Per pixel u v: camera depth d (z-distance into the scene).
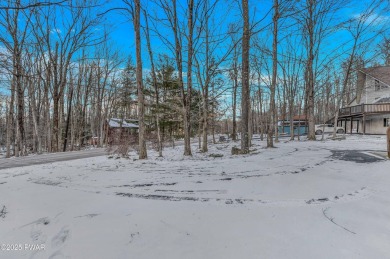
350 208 4.20
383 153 10.67
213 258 2.87
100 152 18.39
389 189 5.21
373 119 31.05
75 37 22.56
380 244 3.13
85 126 38.50
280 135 38.91
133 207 4.27
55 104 22.05
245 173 6.82
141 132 11.52
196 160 10.52
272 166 7.80
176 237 3.31
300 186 5.44
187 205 4.29
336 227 3.53
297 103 47.28
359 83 32.47
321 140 21.75
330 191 5.10
